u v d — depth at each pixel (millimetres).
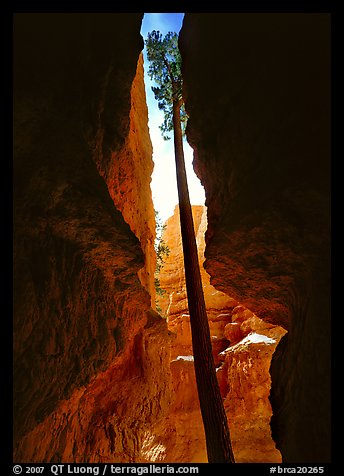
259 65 5309
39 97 4707
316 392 4289
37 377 4352
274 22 5035
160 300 30984
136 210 12031
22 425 4109
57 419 5539
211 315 24766
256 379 16656
